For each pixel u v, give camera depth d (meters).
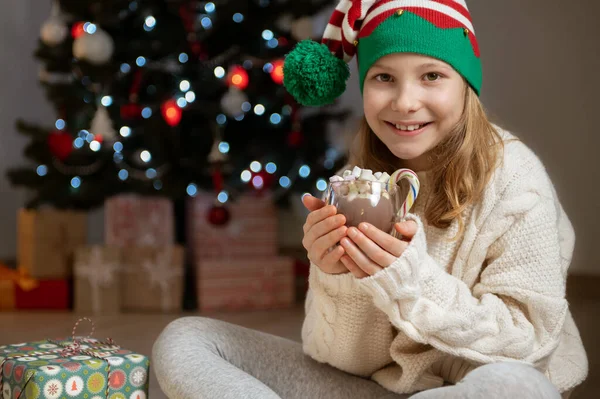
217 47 3.75
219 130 3.69
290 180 3.87
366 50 1.33
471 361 1.17
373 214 1.11
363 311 1.24
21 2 4.74
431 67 1.27
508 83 4.34
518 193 1.26
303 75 1.40
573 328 1.36
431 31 1.27
